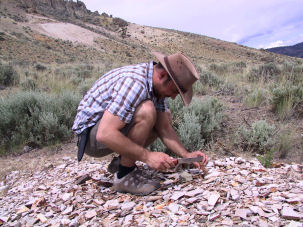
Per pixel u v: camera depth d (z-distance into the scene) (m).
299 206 1.96
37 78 11.05
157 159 2.40
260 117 4.75
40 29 88.69
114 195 2.71
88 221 2.30
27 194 3.13
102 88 2.41
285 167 3.02
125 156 2.36
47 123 4.67
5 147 4.71
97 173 3.35
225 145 3.87
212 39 134.50
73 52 68.94
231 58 103.19
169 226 2.02
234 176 2.72
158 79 2.31
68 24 98.88
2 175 3.87
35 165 4.04
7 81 9.95
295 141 3.82
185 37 129.88
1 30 65.31
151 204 2.42
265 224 1.82
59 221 2.35
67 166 3.81
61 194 2.88
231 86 7.11
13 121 4.95
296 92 4.87
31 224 2.40
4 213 2.73
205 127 4.06
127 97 2.21
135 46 101.00
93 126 2.49
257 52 114.12
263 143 3.66
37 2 140.00
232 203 2.19
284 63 10.19
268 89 5.95
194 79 2.24
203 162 2.66
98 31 111.06
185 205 2.27
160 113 2.73
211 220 2.00
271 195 2.23
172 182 2.77
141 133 2.36
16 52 48.81
